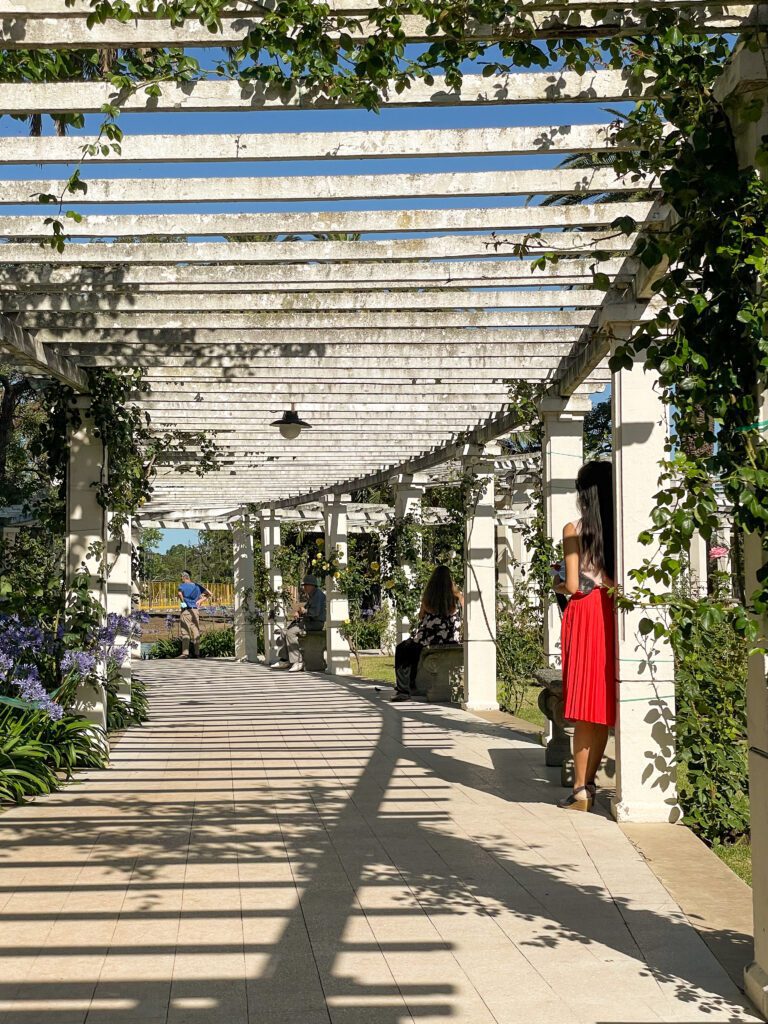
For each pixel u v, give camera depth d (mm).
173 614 24000
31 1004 3293
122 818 6008
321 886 4594
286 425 9414
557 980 3473
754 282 3307
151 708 11992
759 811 3295
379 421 10422
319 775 7422
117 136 4270
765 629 3275
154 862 5008
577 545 6199
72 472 8359
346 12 3695
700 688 6234
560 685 7062
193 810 6227
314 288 6473
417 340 7551
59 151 4602
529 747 8648
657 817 5848
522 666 11195
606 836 5531
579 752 6207
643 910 4242
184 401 9648
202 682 15508
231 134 4598
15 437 16156
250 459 12867
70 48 3848
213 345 7812
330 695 13227
